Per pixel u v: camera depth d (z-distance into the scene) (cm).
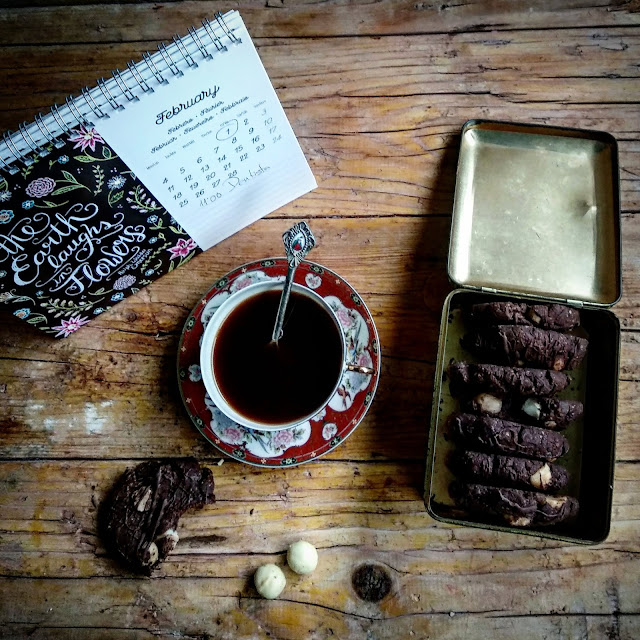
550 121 63
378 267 62
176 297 62
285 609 60
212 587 60
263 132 55
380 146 63
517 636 59
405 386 61
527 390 57
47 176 49
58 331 60
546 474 56
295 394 57
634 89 63
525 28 63
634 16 63
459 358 60
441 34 63
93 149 49
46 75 62
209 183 56
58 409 61
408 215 62
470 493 56
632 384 61
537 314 57
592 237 60
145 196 54
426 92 63
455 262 60
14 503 60
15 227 51
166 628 59
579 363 58
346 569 60
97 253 56
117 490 59
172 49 48
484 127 61
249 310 57
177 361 59
